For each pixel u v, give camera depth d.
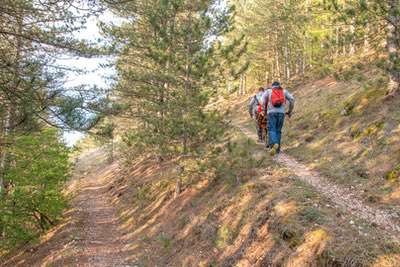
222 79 13.45
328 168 10.80
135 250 13.21
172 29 13.38
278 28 36.00
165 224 13.69
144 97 17.52
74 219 19.89
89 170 54.00
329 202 7.64
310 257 5.86
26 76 8.36
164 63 14.00
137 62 20.34
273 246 6.85
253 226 7.92
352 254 5.37
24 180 15.58
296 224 6.73
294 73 41.34
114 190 28.50
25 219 17.83
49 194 17.30
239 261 7.55
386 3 11.33
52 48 9.29
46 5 8.47
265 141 14.09
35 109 8.59
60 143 17.20
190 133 12.96
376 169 9.49
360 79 13.75
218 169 12.51
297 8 29.53
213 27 13.47
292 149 14.18
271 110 11.94
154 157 25.94
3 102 8.61
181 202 14.14
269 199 8.26
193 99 12.70
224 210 10.00
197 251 9.56
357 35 12.42
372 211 7.48
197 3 13.48
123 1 8.80
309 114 18.75
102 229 17.89
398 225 6.65
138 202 19.55
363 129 12.13
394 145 10.06
